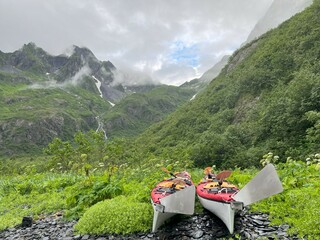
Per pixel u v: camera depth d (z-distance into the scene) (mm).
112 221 8383
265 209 8367
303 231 6594
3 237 9055
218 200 7762
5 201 14312
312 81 43219
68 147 34594
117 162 33844
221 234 7406
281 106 49062
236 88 96438
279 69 81688
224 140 50188
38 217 10852
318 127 33219
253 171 16453
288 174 10945
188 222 8383
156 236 7766
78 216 9992
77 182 15945
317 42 74125
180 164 20266
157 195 8430
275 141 43875
